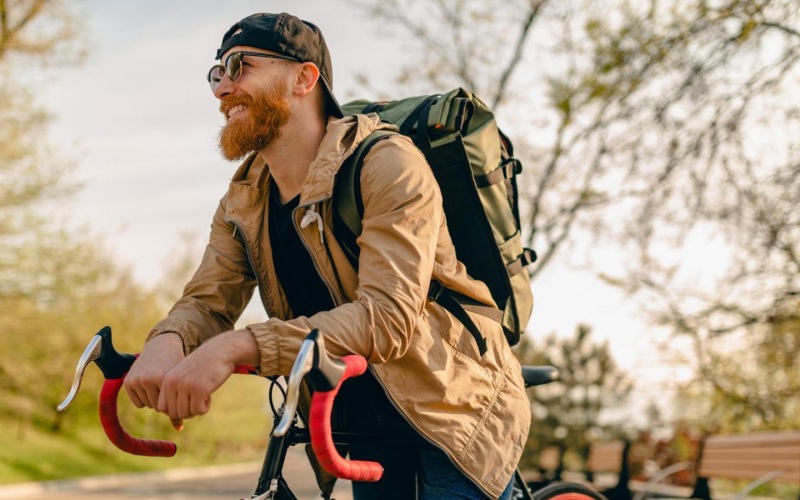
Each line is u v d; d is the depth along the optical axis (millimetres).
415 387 1756
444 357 1788
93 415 35906
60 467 29672
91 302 20953
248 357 1514
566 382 13148
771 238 6723
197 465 43000
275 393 1797
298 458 2119
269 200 1938
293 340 1516
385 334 1582
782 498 8312
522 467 13086
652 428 9844
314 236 1772
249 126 1822
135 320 32750
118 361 1686
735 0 6230
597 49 7305
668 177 6988
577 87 7484
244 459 54844
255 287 2107
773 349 7770
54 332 20875
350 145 1771
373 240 1659
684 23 6656
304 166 1878
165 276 35344
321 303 1944
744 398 8539
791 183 6621
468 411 1814
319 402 1362
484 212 1959
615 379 13164
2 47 13031
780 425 8680
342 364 1395
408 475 2150
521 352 13398
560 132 7855
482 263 1971
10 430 32281
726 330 7461
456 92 2025
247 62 1826
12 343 21297
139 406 1618
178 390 1455
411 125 2039
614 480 9703
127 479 31312
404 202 1678
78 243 18750
